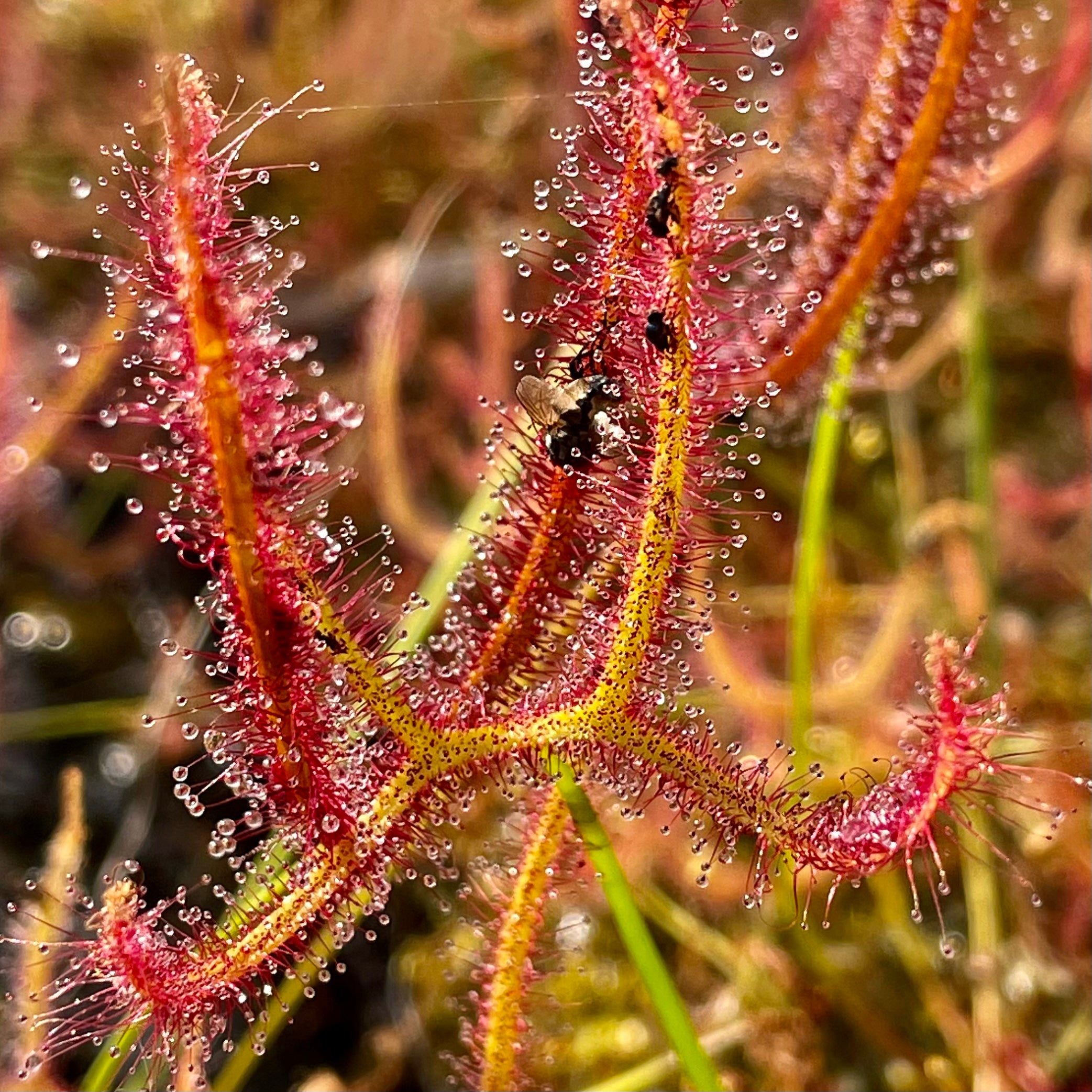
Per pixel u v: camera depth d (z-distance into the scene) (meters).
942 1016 0.25
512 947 0.19
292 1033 0.26
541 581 0.18
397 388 0.27
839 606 0.30
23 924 0.25
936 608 0.30
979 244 0.28
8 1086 0.21
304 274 0.33
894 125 0.20
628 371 0.18
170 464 0.17
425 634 0.24
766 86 0.29
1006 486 0.32
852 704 0.26
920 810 0.17
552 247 0.31
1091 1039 0.24
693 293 0.17
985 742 0.17
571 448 0.18
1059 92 0.26
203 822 0.28
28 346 0.29
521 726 0.17
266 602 0.16
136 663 0.31
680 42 0.17
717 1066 0.25
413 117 0.33
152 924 0.17
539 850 0.19
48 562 0.31
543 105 0.33
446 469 0.32
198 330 0.16
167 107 0.16
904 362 0.32
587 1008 0.26
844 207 0.20
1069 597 0.32
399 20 0.32
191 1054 0.19
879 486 0.33
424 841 0.18
